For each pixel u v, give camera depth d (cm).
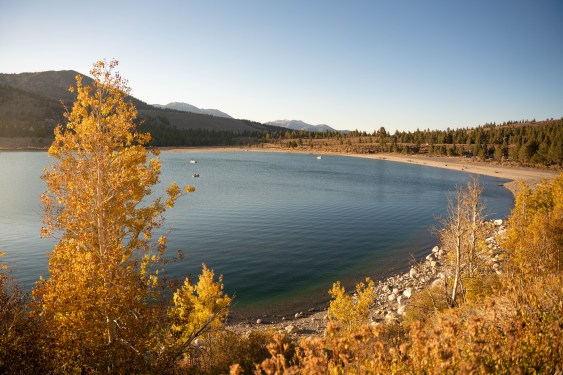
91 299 952
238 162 17625
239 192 8412
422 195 8469
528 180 10819
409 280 3173
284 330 2275
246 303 2872
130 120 1095
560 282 666
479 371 347
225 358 1284
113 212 1041
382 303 2802
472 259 2039
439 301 1933
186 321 1184
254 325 2483
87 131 1016
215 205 6800
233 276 3400
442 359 340
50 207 1049
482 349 372
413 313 1998
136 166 1099
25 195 7350
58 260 1042
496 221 4850
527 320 454
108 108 1056
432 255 3906
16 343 889
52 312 982
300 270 3584
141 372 1021
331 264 3762
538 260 1323
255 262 3762
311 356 376
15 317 934
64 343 938
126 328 1019
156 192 8119
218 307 1555
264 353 1290
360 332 407
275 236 4750
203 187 9100
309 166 16112
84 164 1027
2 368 853
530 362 368
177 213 6053
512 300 550
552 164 13925
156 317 1084
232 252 4053
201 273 3422
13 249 3966
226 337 1409
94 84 1047
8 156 17900
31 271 3319
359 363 408
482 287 1819
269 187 9319
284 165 16362
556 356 371
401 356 381
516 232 2383
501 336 427
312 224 5459
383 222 5678
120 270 1038
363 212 6412
